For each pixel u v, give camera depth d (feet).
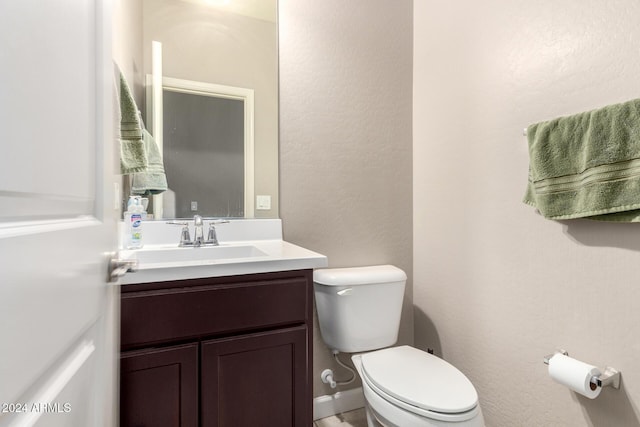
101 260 2.00
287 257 3.39
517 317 4.17
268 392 3.28
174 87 4.60
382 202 5.69
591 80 3.39
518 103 4.13
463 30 4.91
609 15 3.24
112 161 2.22
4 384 1.05
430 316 5.57
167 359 2.87
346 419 5.16
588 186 3.25
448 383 3.61
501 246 4.36
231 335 3.15
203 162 4.72
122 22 3.62
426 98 5.63
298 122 5.12
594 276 3.40
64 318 1.49
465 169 4.90
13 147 1.13
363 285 4.66
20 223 1.17
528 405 4.04
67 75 1.55
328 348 5.16
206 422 3.02
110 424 2.25
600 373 3.18
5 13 1.07
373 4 5.62
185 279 2.95
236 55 4.87
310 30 5.20
